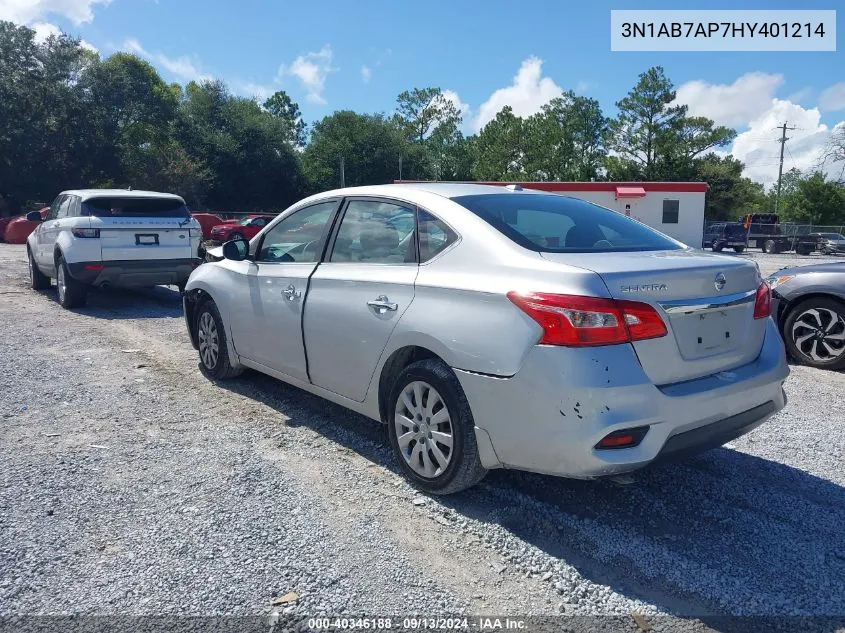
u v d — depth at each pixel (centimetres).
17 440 442
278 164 5778
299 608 271
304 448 436
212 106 5672
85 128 4216
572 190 3216
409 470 378
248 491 372
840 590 292
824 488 394
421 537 328
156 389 561
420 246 382
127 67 4962
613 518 353
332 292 423
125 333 798
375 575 295
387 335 377
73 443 439
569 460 302
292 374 470
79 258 913
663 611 276
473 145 7825
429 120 8125
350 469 405
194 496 364
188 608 270
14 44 4009
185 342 748
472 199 392
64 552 307
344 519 343
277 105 8788
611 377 296
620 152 6384
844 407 545
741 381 337
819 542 333
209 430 466
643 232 412
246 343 520
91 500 358
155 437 451
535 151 6631
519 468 324
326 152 6391
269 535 325
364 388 403
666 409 306
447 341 340
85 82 4294
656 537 334
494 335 321
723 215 6775
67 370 619
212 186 5316
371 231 419
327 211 459
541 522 344
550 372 301
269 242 508
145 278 965
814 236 3788
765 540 334
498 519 347
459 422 341
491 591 287
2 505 350
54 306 999
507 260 335
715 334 335
